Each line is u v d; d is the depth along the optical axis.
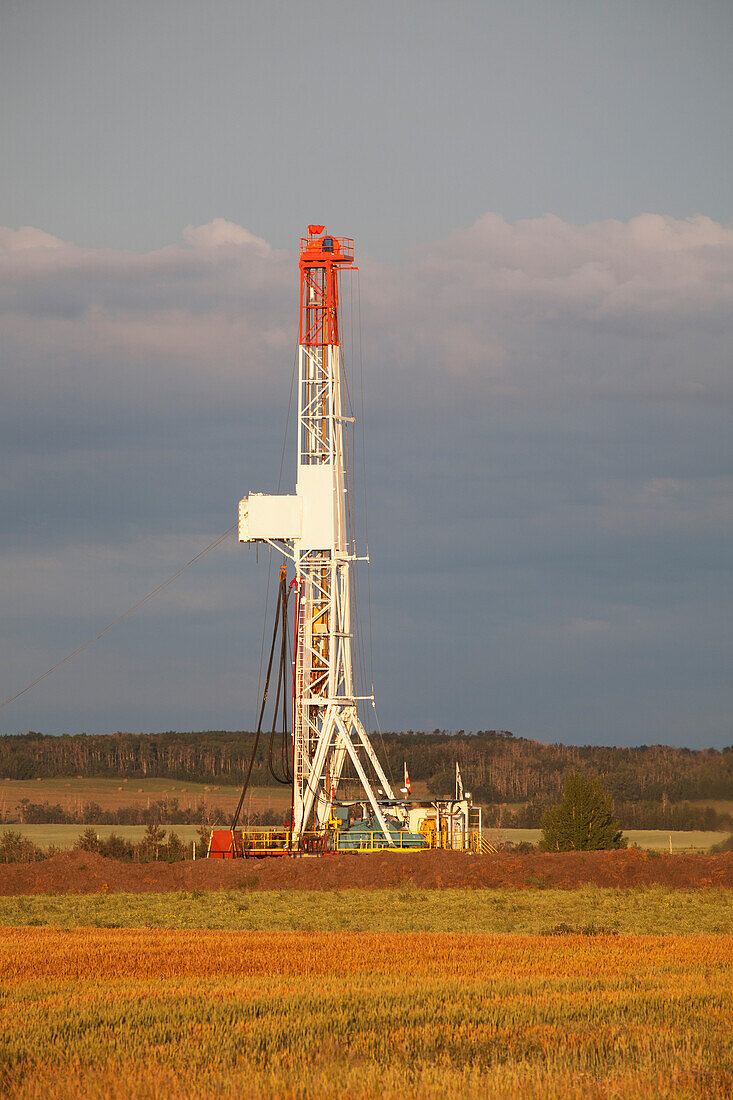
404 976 29.11
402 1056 20.53
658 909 48.75
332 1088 18.00
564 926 41.31
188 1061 20.16
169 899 56.50
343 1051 20.53
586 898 53.31
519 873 59.97
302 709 71.56
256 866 62.62
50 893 60.16
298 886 60.47
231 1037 21.72
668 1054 20.39
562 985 27.39
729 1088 18.08
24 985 27.73
